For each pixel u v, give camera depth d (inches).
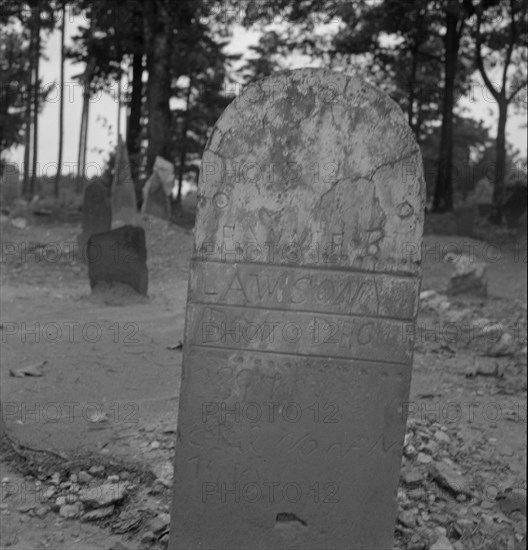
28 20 418.0
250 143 64.4
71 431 84.4
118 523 71.5
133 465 78.4
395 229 63.9
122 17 369.7
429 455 83.8
